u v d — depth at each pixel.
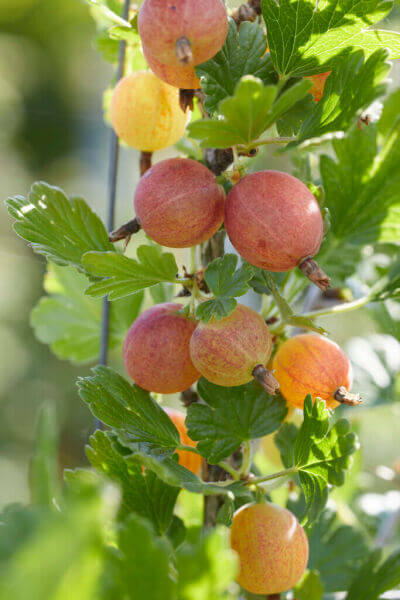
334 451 0.33
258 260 0.32
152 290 0.39
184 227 0.32
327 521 0.41
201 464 0.37
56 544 0.26
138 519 0.28
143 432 0.34
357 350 0.49
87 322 0.44
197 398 0.37
